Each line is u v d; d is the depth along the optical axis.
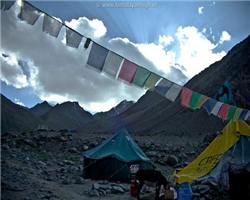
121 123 132.00
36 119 177.38
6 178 10.28
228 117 9.02
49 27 5.38
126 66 6.38
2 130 121.44
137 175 9.58
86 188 11.36
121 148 15.20
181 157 21.17
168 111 104.75
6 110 150.38
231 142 10.20
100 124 146.50
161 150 23.11
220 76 99.38
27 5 5.06
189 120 79.19
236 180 9.61
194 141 32.53
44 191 9.67
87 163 14.66
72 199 9.26
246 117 9.18
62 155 20.94
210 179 10.91
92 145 23.77
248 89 72.19
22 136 25.94
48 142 24.45
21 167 13.88
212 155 10.47
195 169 10.34
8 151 18.78
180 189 8.63
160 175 9.27
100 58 6.10
